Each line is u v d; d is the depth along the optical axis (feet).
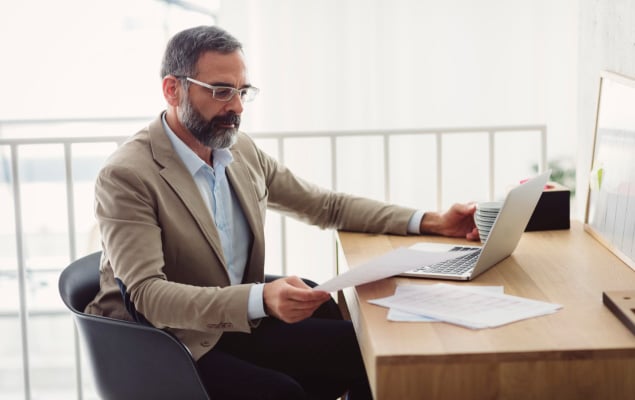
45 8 15.61
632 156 5.75
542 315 4.44
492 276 5.33
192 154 5.91
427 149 13.00
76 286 5.74
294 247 12.80
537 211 6.75
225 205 6.18
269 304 4.94
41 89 15.80
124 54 15.56
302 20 12.39
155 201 5.54
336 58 12.52
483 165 13.08
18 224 7.75
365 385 5.95
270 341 6.10
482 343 4.00
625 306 4.36
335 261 8.09
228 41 5.87
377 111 12.70
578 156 8.52
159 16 15.23
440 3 12.56
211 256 5.70
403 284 5.16
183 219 5.64
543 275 5.33
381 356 3.87
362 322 4.52
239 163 6.38
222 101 5.81
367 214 6.83
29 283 16.48
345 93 12.62
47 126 15.35
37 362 16.20
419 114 12.80
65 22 15.67
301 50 12.46
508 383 3.90
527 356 3.88
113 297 5.73
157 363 5.13
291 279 5.08
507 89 12.87
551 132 13.50
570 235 6.59
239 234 6.29
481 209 6.22
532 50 12.78
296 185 6.98
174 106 5.97
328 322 6.27
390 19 12.49
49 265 16.62
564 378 3.90
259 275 6.37
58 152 15.97
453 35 12.66
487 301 4.69
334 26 12.44
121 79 15.65
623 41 6.82
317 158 12.78
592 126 7.89
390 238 6.65
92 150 15.84
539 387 3.90
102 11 15.51
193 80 5.76
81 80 15.76
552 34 12.89
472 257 5.81
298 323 6.27
